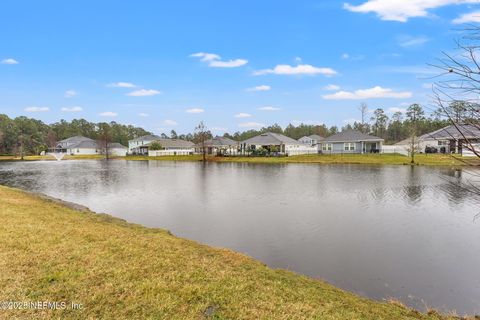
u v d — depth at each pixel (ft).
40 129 418.31
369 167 131.03
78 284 17.63
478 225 43.78
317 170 123.75
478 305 23.22
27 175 118.32
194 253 25.41
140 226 38.45
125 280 18.56
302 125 429.38
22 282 17.48
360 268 29.53
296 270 28.99
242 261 25.75
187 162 192.44
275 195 68.59
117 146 349.61
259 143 215.10
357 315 17.10
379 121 330.75
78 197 68.64
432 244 36.11
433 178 92.32
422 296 24.45
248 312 16.01
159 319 14.85
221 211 53.26
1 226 27.81
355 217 48.49
